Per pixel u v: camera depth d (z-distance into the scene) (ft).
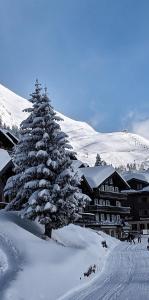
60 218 123.65
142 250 163.12
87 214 229.66
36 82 131.34
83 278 88.69
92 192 243.19
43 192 119.44
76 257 101.24
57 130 127.75
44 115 128.47
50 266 83.51
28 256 88.53
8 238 99.60
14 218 128.77
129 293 73.61
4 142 196.95
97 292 75.77
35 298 64.75
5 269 72.90
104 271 104.83
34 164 126.00
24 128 130.21
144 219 321.52
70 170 125.90
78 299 70.03
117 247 184.34
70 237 145.79
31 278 71.31
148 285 81.05
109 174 260.83
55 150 123.85
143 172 364.79
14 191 129.70
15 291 62.49
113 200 271.90
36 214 122.31
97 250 145.38
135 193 325.83
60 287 75.56
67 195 123.85
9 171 164.96
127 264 117.91
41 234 126.41
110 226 255.09
